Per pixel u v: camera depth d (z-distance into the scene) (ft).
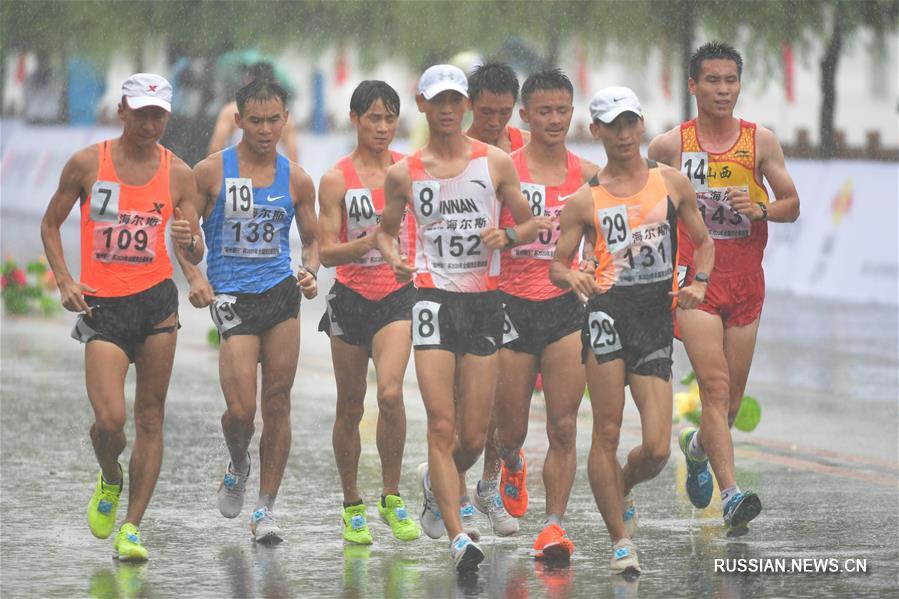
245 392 81.41
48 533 83.92
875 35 242.37
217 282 82.74
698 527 86.28
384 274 82.12
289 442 83.41
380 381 80.79
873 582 72.54
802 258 217.97
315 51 278.05
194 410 127.85
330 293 83.66
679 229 87.56
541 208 81.61
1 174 368.07
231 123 133.28
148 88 76.64
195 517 89.20
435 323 75.92
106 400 76.59
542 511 91.97
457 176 76.18
